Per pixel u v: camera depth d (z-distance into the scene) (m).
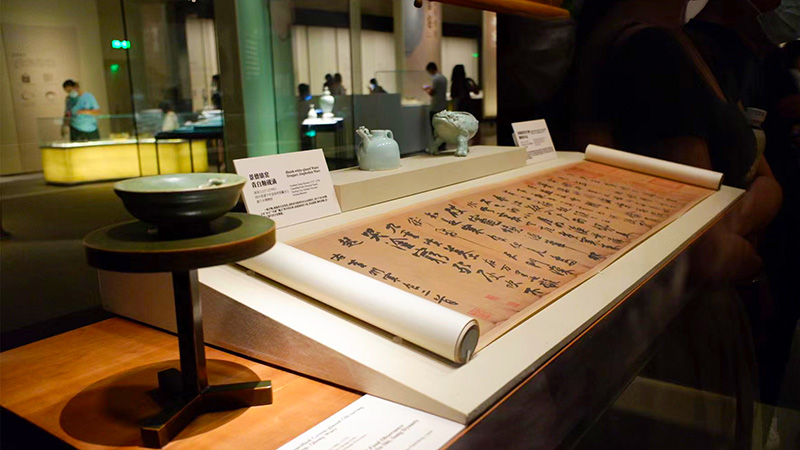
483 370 1.09
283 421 0.99
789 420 2.76
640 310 1.55
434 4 4.28
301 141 2.82
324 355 1.12
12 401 1.08
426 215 1.82
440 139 2.42
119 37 2.10
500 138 3.44
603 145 3.13
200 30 3.28
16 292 1.51
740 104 2.71
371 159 2.00
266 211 1.54
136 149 2.08
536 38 3.17
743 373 2.66
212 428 0.97
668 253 1.90
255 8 2.54
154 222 0.87
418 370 1.07
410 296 1.14
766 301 2.70
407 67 4.45
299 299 1.27
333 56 5.28
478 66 4.47
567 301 1.46
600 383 1.24
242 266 1.36
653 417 1.96
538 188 2.40
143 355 1.28
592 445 1.49
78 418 1.01
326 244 1.48
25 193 1.69
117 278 1.50
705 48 2.74
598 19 2.98
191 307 0.97
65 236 1.60
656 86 2.90
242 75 2.55
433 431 0.94
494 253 1.67
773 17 2.53
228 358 1.26
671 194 2.63
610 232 2.06
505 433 0.98
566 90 3.17
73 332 1.43
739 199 2.66
